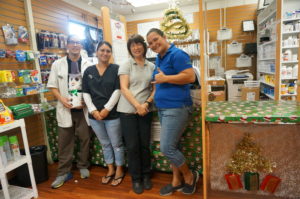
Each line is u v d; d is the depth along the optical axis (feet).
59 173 7.64
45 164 7.88
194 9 17.72
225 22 16.98
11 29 8.17
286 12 12.34
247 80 15.60
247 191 6.05
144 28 18.61
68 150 7.75
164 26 8.18
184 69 5.19
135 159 6.73
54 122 9.29
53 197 6.76
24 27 8.78
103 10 8.52
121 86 6.46
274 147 5.66
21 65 8.81
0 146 5.85
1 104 6.12
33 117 9.38
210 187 6.37
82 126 7.86
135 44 6.19
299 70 6.23
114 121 7.00
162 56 5.72
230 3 16.71
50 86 7.43
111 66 7.12
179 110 5.62
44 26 10.43
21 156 6.66
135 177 6.81
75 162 9.25
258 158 5.79
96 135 7.79
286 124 5.45
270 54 13.01
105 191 6.95
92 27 14.90
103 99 6.98
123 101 6.55
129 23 19.29
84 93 7.21
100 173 8.25
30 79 8.08
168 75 5.49
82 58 7.74
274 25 12.32
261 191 5.97
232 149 5.95
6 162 6.01
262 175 5.90
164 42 5.49
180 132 5.82
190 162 7.34
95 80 7.00
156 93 5.94
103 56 6.81
